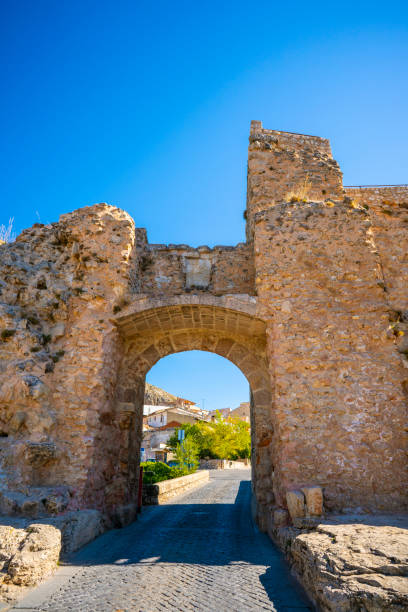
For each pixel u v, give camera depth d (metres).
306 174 11.52
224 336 10.48
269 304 8.48
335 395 7.48
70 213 9.95
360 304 8.24
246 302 8.56
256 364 10.10
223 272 10.95
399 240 9.92
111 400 8.90
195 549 6.46
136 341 10.30
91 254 9.27
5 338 7.90
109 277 9.10
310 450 7.11
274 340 8.13
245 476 24.77
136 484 9.80
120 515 8.41
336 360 7.76
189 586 4.62
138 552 6.23
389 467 6.91
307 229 9.02
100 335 8.53
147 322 9.45
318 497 6.27
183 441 22.91
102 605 4.07
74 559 5.79
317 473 6.93
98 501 7.85
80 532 6.36
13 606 4.09
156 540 7.10
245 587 4.58
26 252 9.43
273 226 9.12
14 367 7.65
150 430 39.62
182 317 9.48
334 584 3.54
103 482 8.17
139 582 4.78
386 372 7.61
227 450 35.25
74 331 8.50
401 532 4.67
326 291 8.42
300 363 7.79
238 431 37.34
